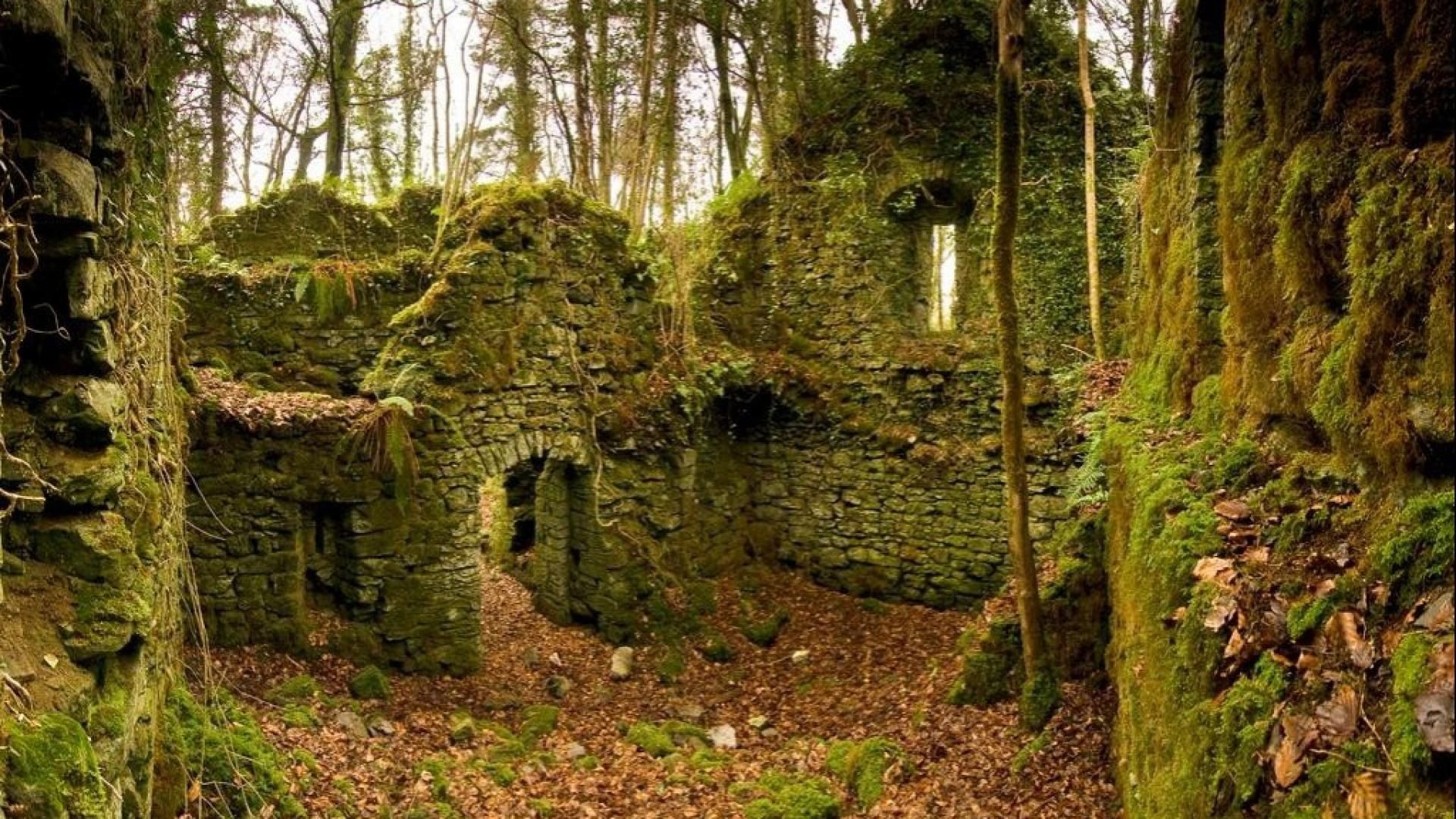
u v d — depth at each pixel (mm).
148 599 3443
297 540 7770
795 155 12289
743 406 11750
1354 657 2322
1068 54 11320
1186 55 5941
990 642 7254
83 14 3172
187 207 12227
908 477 10914
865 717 7773
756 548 11836
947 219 12281
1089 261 9805
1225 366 4773
